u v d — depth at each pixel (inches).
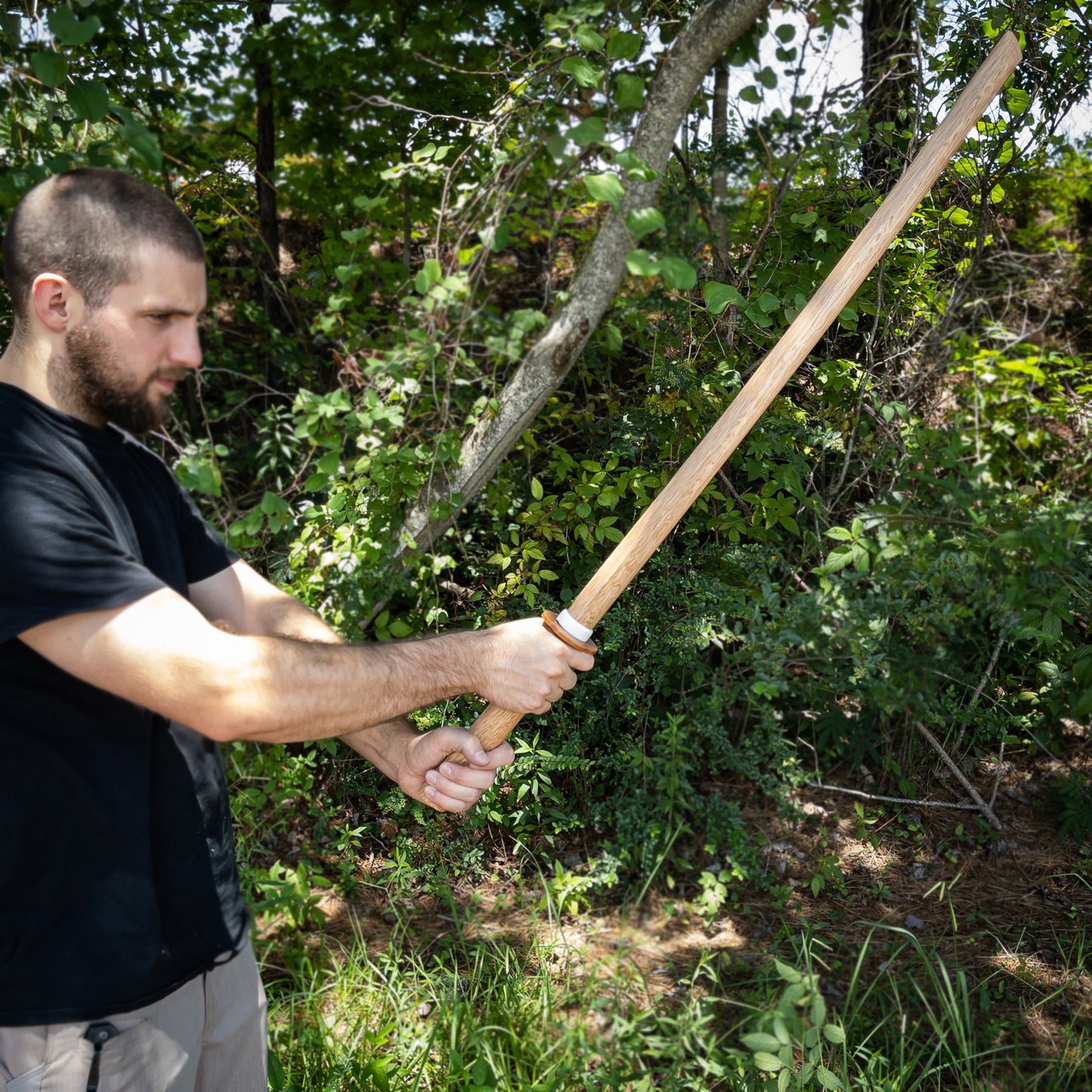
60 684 47.5
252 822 113.7
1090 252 187.0
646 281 115.3
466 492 112.4
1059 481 163.2
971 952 107.0
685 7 105.2
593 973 95.7
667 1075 81.3
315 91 174.4
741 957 106.6
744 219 122.1
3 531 44.5
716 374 118.4
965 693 135.6
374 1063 83.3
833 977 103.4
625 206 98.0
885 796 132.4
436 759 62.1
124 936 49.3
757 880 116.9
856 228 123.8
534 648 57.9
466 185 103.0
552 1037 90.5
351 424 106.4
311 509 114.8
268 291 170.1
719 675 122.8
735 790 134.3
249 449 150.1
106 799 48.6
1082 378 173.3
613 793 129.1
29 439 47.2
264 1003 60.7
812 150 111.8
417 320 104.0
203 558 61.3
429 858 118.8
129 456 54.5
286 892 103.4
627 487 119.5
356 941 108.4
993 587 110.3
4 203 88.0
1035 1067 89.6
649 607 122.8
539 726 127.6
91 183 46.7
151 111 140.1
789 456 123.5
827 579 110.5
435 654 55.3
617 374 143.2
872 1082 82.4
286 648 48.6
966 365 156.3
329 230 157.8
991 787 134.0
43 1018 47.4
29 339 48.8
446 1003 92.2
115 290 46.6
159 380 49.6
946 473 138.9
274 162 185.3
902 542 110.4
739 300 87.1
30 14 81.4
